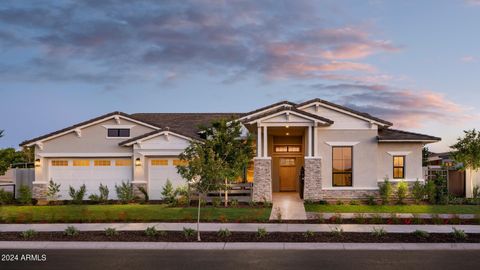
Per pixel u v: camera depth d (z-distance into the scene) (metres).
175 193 23.72
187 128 29.75
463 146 25.19
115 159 26.78
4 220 18.78
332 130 24.86
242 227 17.03
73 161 26.78
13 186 27.56
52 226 17.48
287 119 23.91
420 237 15.14
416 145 25.42
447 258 12.37
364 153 24.80
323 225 17.44
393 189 24.58
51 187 26.05
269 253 13.12
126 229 16.75
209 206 22.33
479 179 26.53
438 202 23.42
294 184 28.48
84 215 19.75
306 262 11.91
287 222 18.14
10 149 22.97
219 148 21.83
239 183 25.86
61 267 11.36
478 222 17.91
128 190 25.58
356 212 20.73
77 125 26.41
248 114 26.62
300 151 28.38
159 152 26.12
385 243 14.42
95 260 12.18
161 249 13.73
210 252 13.27
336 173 24.94
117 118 26.53
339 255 12.80
